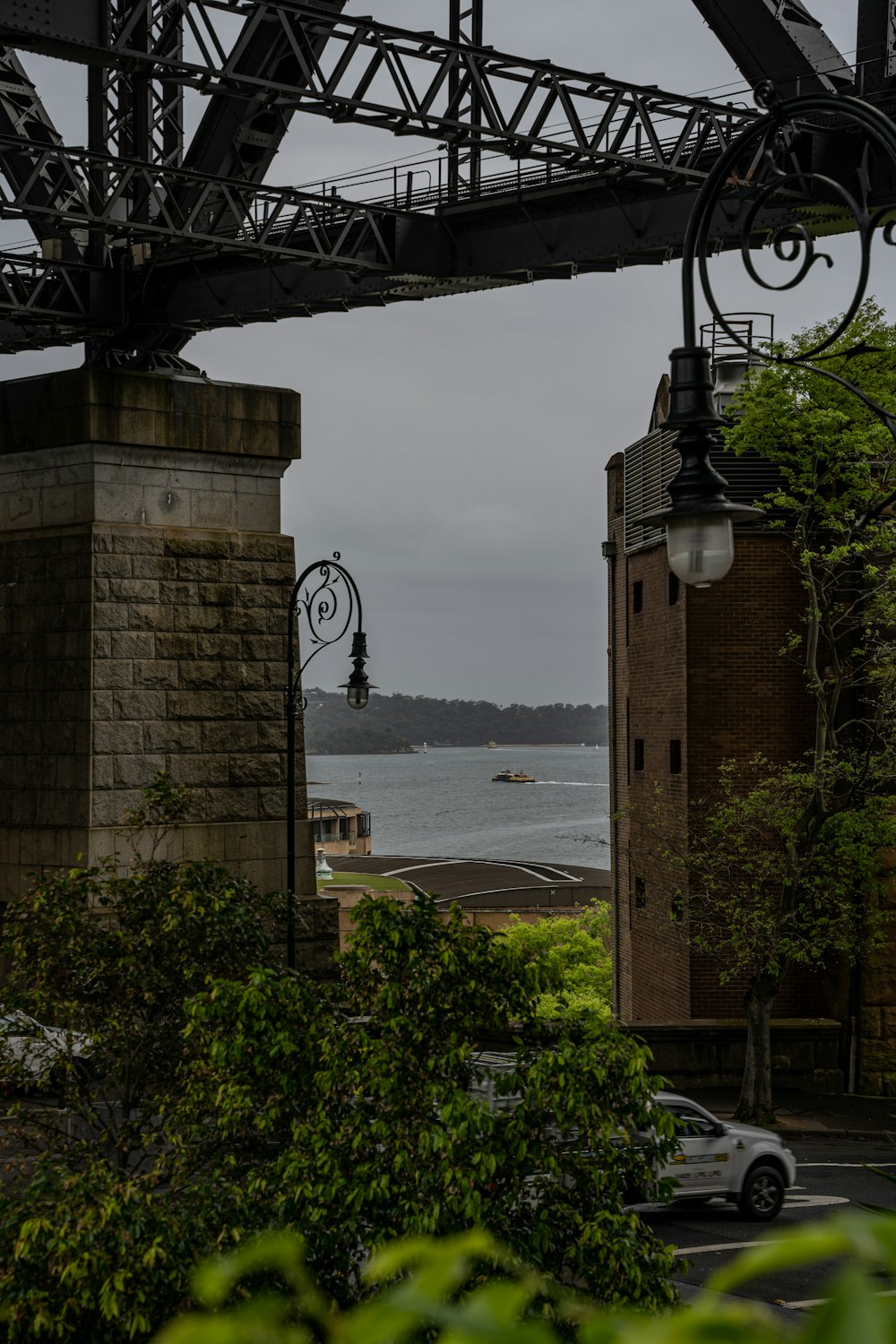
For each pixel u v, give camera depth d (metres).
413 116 25.52
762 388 29.94
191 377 28.39
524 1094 11.35
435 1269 0.95
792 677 36.16
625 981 43.66
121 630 27.09
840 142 25.27
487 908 86.88
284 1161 10.92
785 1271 19.16
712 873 32.97
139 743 27.22
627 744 42.91
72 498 27.44
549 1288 1.55
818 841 32.00
